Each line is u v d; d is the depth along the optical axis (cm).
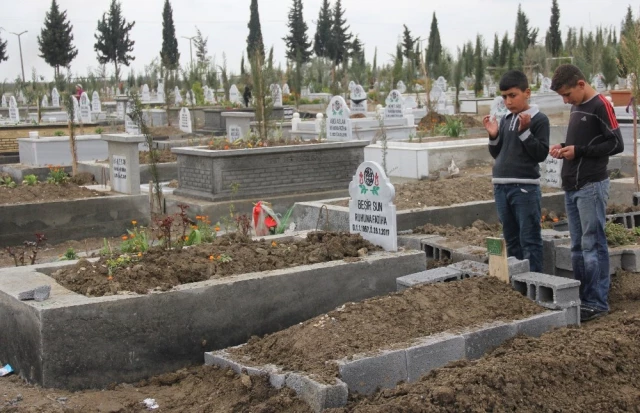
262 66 2059
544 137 772
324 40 6425
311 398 523
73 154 1598
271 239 879
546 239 869
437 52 5169
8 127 2453
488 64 4991
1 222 1234
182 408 563
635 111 1140
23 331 633
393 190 805
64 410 557
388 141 1795
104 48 5794
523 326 648
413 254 795
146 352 646
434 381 523
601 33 4344
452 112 3338
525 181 777
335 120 1680
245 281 694
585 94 736
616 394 533
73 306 614
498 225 1030
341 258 787
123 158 1370
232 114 2288
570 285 685
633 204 1091
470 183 1221
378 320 632
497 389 509
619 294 799
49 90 5041
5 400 585
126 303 635
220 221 1324
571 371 540
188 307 664
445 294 686
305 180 1456
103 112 4078
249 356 618
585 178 736
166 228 815
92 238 1309
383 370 563
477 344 620
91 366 622
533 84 4312
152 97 4572
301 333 619
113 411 564
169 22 6438
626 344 584
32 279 709
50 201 1286
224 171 1375
